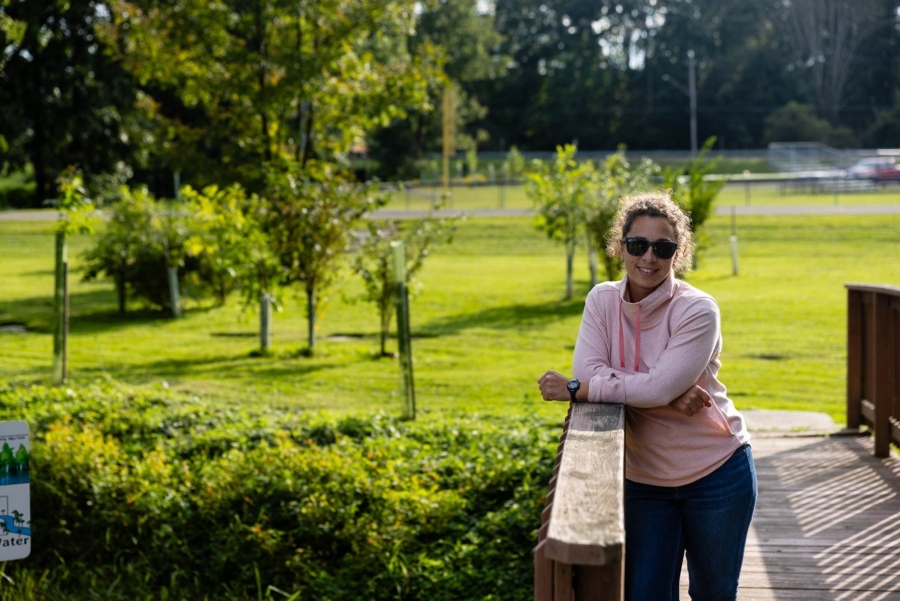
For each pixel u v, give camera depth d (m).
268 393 11.40
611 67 89.94
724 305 18.17
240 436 8.49
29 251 29.52
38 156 41.88
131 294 19.61
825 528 5.45
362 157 69.00
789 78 88.25
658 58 88.88
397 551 6.20
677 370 2.94
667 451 3.10
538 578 1.99
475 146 75.75
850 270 23.09
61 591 6.43
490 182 56.69
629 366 3.10
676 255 3.12
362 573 6.17
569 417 2.82
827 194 47.28
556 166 19.67
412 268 14.45
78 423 8.98
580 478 2.22
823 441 7.52
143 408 9.59
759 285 20.91
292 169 14.54
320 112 16.81
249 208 14.55
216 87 16.09
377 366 13.35
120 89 40.47
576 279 22.66
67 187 11.38
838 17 88.44
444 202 14.78
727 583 3.19
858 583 4.65
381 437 8.28
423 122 67.38
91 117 40.41
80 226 11.35
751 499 3.14
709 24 89.06
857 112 86.38
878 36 89.31
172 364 13.62
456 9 72.44
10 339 16.05
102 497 7.09
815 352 13.77
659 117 86.56
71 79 39.69
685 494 3.12
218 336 16.47
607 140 86.38
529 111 86.81
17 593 6.15
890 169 53.06
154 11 16.59
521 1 90.00
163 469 7.44
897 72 89.69
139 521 6.87
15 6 26.44
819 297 18.91
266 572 6.39
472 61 74.94
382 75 16.83
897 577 4.72
